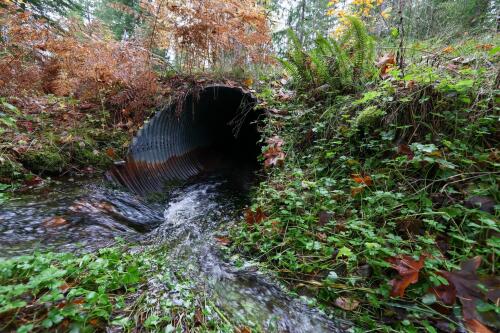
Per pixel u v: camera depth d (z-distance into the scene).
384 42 4.99
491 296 1.98
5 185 3.51
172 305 2.11
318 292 2.54
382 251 2.52
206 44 6.23
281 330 2.17
